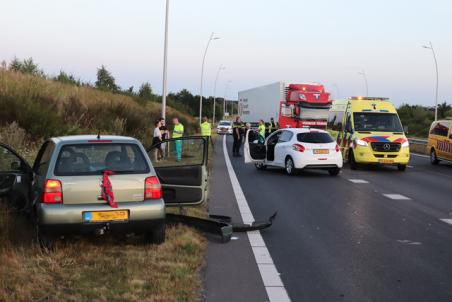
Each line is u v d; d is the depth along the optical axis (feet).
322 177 55.16
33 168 25.93
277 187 46.24
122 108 86.22
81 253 21.01
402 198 40.57
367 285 18.76
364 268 20.94
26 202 24.70
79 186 20.72
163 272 19.07
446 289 18.40
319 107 104.63
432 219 31.83
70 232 20.51
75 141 21.98
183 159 28.96
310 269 20.68
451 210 35.32
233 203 37.04
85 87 108.17
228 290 17.89
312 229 28.37
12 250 20.48
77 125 66.49
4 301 15.51
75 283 17.54
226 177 53.93
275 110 118.21
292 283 18.85
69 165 21.20
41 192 20.98
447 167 71.92
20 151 48.24
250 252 23.11
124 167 21.77
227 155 87.35
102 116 78.84
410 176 58.29
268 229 28.27
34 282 17.21
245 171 60.59
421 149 110.73
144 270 19.13
